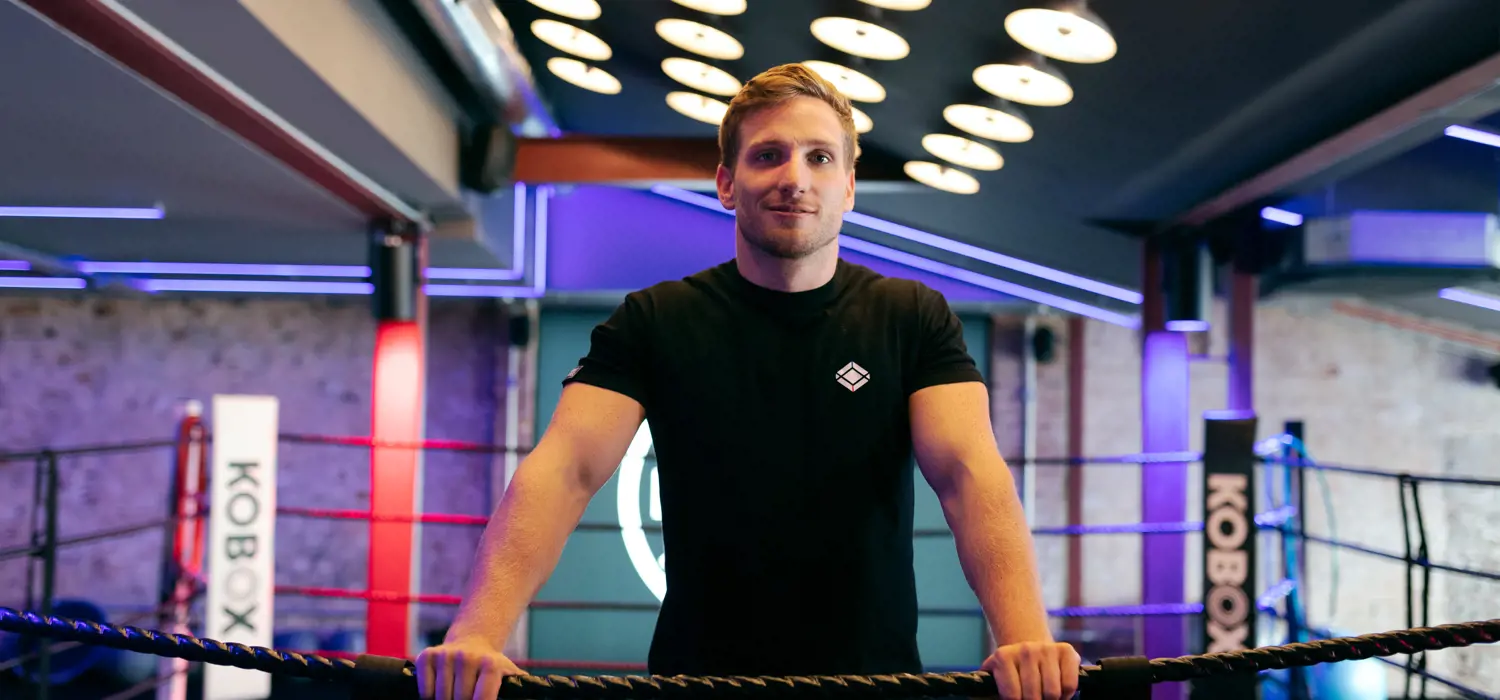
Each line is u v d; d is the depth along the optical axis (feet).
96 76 9.21
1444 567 10.06
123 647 3.03
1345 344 20.44
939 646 20.80
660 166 15.25
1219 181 12.59
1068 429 21.39
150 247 17.75
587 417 3.50
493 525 3.26
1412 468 20.25
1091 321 21.43
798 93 3.52
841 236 20.33
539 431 21.40
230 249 17.87
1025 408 21.35
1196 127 10.69
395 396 14.64
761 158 3.52
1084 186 13.88
